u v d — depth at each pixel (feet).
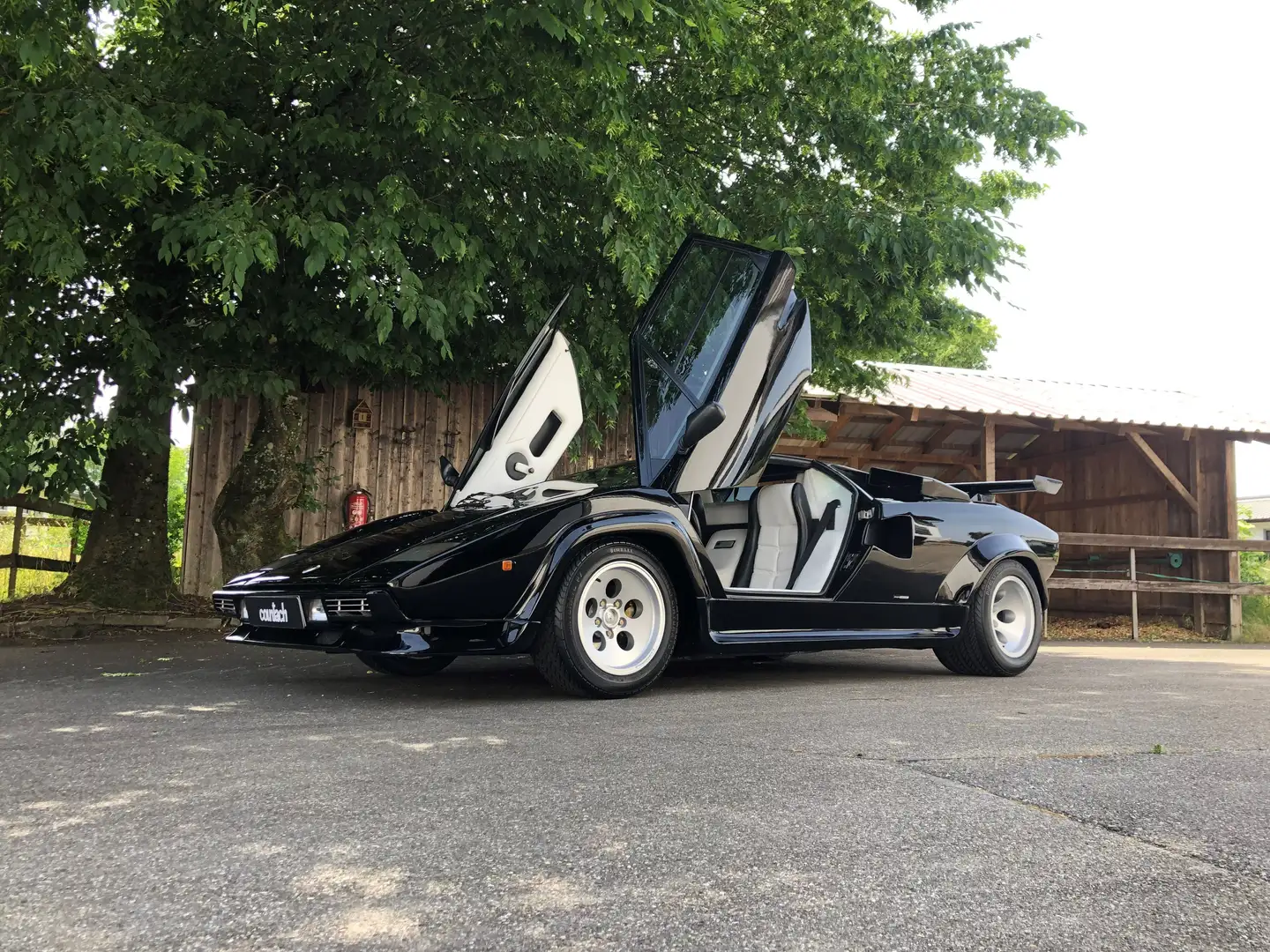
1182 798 7.14
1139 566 38.52
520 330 23.86
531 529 11.51
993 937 4.47
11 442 17.69
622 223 19.16
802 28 23.11
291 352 23.65
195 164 15.55
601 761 8.09
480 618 11.18
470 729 9.60
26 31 13.66
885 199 24.45
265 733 9.29
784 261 14.03
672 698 12.19
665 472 13.39
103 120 15.12
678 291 15.16
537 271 22.16
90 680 13.65
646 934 4.41
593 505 12.02
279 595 11.52
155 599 22.94
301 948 4.18
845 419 35.63
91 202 17.89
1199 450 36.42
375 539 12.32
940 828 6.22
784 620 13.61
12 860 5.31
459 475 15.51
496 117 19.42
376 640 11.05
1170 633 34.68
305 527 26.71
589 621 11.96
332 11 18.01
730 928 4.50
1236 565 35.04
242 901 4.73
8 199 16.06
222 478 25.98
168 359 20.03
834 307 24.99
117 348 19.80
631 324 23.27
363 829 5.98
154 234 19.62
